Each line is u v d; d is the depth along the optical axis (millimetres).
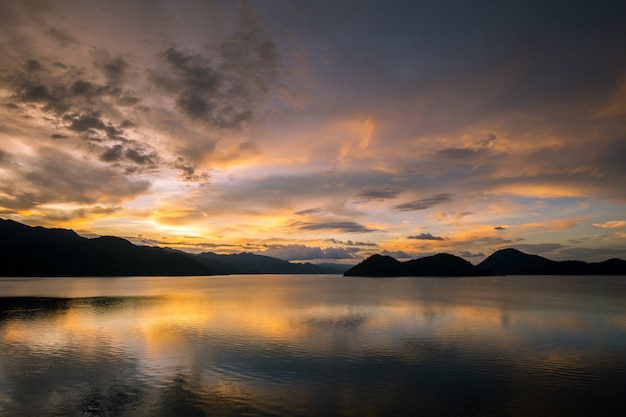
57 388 24078
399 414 20438
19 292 110938
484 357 32281
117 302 81250
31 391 23547
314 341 38531
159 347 35531
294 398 22578
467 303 81312
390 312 63938
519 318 56875
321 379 26078
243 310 66875
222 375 26875
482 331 44969
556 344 37656
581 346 36812
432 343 37812
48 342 37625
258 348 35250
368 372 27734
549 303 83062
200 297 98688
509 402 22234
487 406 21625
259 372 27594
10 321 51750
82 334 42125
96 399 22219
